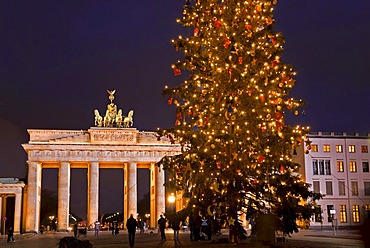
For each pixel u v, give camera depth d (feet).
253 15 103.76
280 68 104.37
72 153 378.32
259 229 67.72
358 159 320.91
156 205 375.25
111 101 401.08
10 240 232.12
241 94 102.37
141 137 390.42
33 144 372.58
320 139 318.65
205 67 109.29
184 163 112.16
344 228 304.50
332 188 313.53
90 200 373.20
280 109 103.19
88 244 106.63
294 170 111.34
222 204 110.32
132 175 381.60
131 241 126.21
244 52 103.19
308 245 115.55
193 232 137.18
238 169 104.73
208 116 105.40
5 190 358.02
